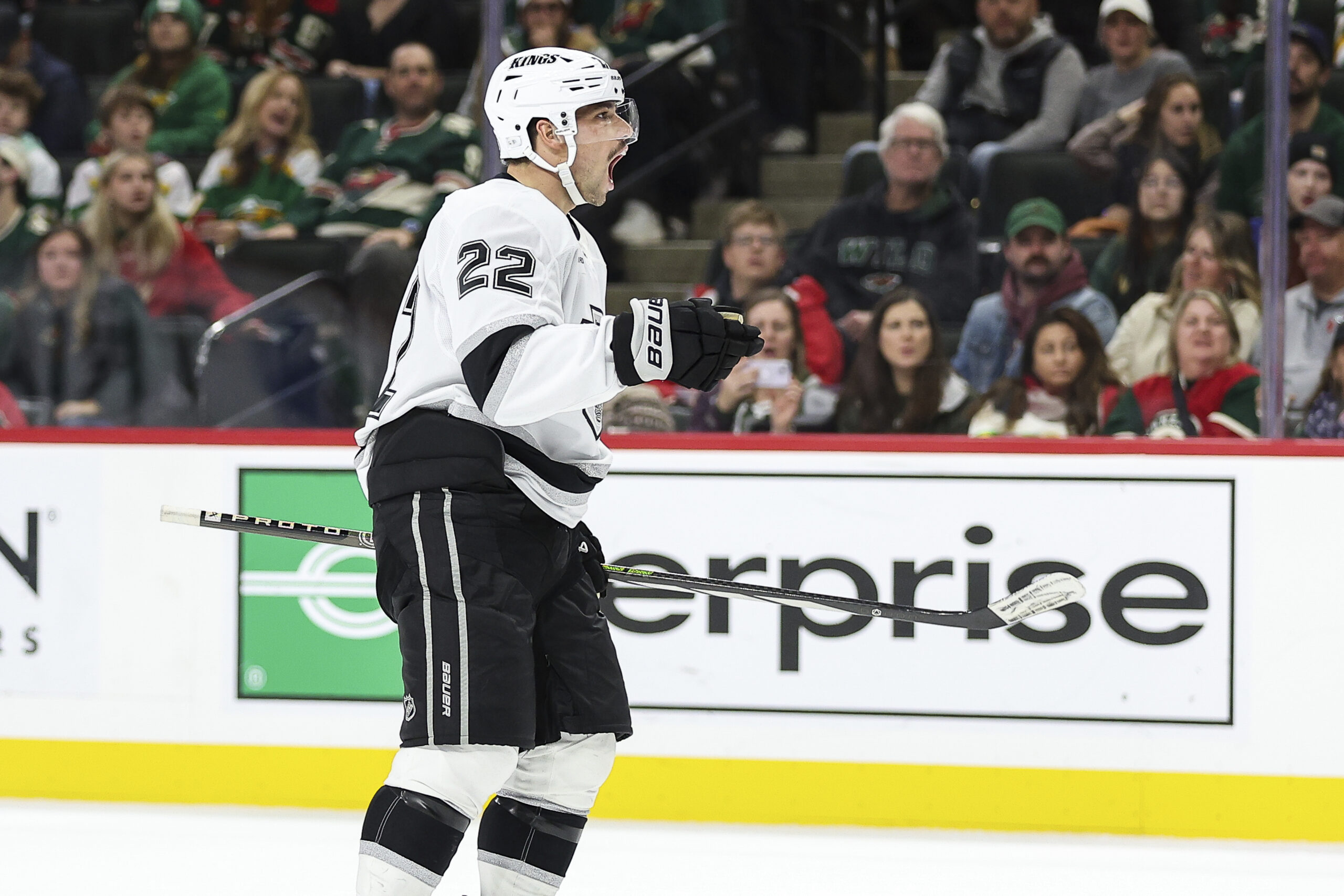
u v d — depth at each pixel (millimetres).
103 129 18031
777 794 12172
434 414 7258
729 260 15328
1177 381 14117
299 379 15281
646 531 12328
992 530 11953
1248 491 11672
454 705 7035
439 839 7125
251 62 18625
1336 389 13867
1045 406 14203
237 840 11656
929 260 15133
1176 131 15242
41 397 15945
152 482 12805
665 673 12305
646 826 12164
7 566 13016
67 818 12328
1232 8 16156
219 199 17125
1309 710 11648
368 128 16984
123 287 15898
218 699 12758
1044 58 16547
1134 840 11727
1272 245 12305
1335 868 11008
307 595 12617
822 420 14273
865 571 12078
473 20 18359
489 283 6828
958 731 11969
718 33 18312
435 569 7137
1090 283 14594
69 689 12945
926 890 10430
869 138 18500
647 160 18062
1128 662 11812
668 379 6836
